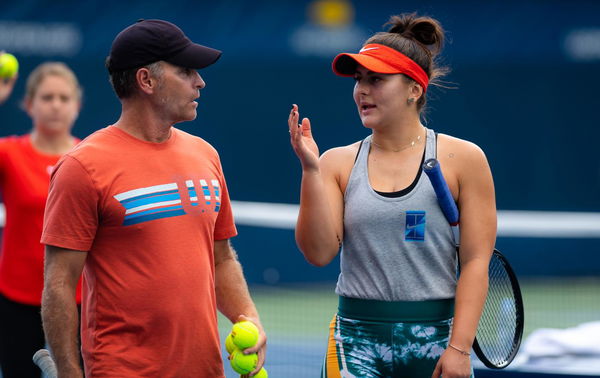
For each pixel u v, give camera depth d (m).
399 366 13.27
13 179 19.02
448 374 12.81
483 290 13.22
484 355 13.99
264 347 12.95
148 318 12.13
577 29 53.31
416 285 13.26
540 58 53.12
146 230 12.16
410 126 13.67
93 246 12.33
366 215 13.30
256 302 45.50
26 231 18.98
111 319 12.19
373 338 13.31
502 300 14.61
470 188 13.45
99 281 12.27
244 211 42.09
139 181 12.23
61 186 12.05
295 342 35.72
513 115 53.25
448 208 13.13
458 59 52.97
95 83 51.50
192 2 53.06
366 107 13.57
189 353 12.33
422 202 13.23
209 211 12.73
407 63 13.37
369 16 52.72
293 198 52.66
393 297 13.24
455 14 53.41
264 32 52.91
